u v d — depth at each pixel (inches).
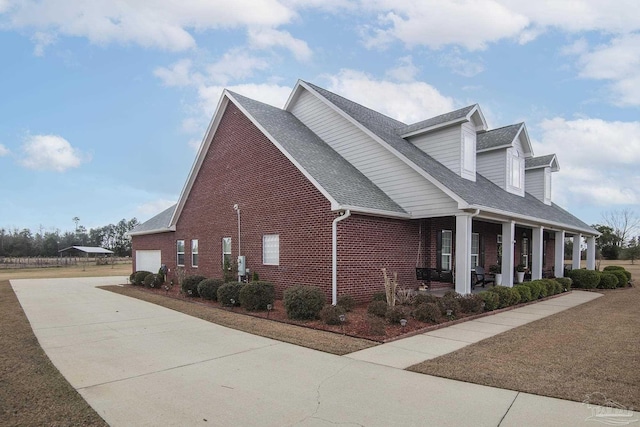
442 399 186.9
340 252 453.7
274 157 551.2
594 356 259.8
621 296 608.1
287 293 396.5
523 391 196.5
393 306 381.4
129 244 3329.2
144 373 228.5
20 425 160.4
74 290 723.4
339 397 189.9
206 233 716.0
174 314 435.5
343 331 330.3
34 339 317.1
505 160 703.7
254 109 635.5
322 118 650.8
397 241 525.7
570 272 745.0
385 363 245.0
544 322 381.7
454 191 462.9
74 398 189.8
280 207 533.6
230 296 470.0
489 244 760.3
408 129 642.8
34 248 2869.1
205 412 173.2
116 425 160.4
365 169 573.3
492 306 438.6
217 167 689.0
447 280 498.0
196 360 254.4
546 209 780.0
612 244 1849.2
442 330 342.3
